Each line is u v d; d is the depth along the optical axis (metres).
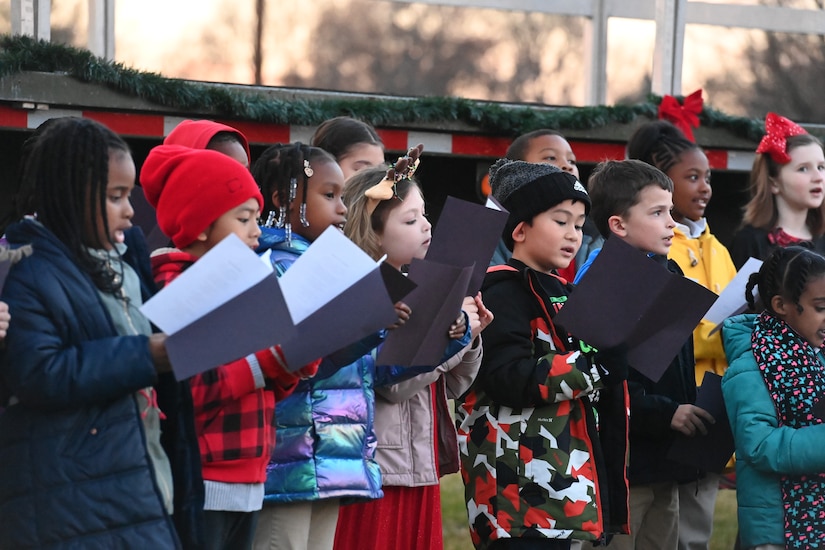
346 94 15.26
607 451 9.45
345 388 8.36
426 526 9.34
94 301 6.54
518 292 9.47
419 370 8.54
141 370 6.29
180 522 6.77
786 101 18.25
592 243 12.99
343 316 7.07
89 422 6.38
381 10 15.76
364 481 8.29
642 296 8.73
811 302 10.10
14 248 6.51
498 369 9.15
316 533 8.40
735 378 10.31
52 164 6.58
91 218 6.61
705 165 12.90
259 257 6.58
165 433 6.90
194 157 7.54
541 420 9.22
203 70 14.79
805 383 10.02
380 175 9.34
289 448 8.09
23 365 6.22
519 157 13.12
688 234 12.70
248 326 6.39
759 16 18.03
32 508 6.28
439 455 9.46
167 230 7.60
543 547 9.12
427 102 14.88
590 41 17.08
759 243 13.48
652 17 17.45
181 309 6.29
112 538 6.29
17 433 6.39
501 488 9.17
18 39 13.18
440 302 7.98
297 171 8.77
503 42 16.59
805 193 13.45
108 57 14.34
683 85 17.58
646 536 11.20
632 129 16.11
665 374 10.91
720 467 10.59
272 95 14.57
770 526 9.97
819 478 9.90
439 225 8.55
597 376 8.86
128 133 13.59
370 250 9.18
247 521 7.62
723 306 10.98
